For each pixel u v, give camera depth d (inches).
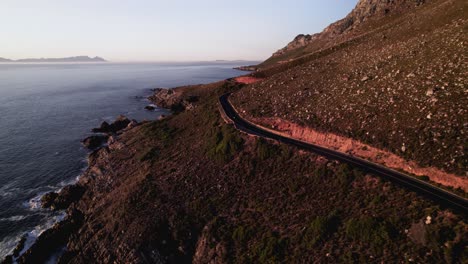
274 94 2393.0
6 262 1353.3
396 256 807.7
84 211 1713.8
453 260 718.5
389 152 1266.0
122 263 1253.7
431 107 1288.1
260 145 1606.8
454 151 1071.0
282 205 1235.2
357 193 1101.1
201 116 2546.8
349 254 877.8
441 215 839.7
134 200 1553.9
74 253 1409.9
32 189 1963.6
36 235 1529.3
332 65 2709.2
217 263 1110.4
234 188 1459.2
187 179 1630.2
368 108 1547.7
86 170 2229.3
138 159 2089.1
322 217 1043.3
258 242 1099.3
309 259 940.6
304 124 1717.5
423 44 2018.9
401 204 952.3
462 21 2054.6
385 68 1941.4
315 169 1310.3
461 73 1392.7
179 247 1267.2
